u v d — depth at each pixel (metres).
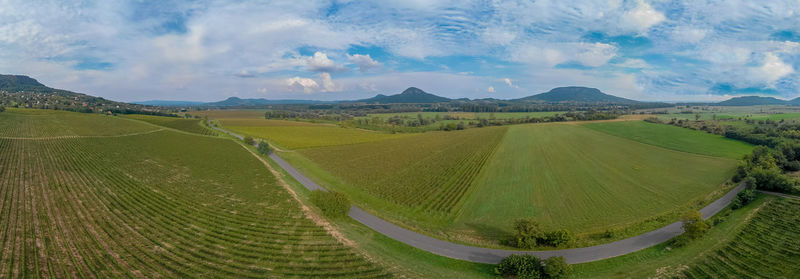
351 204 61.28
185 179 75.81
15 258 39.12
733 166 84.44
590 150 111.94
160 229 48.97
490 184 74.50
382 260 42.62
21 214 51.25
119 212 53.91
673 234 48.25
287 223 53.19
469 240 48.19
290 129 180.12
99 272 37.62
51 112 189.75
